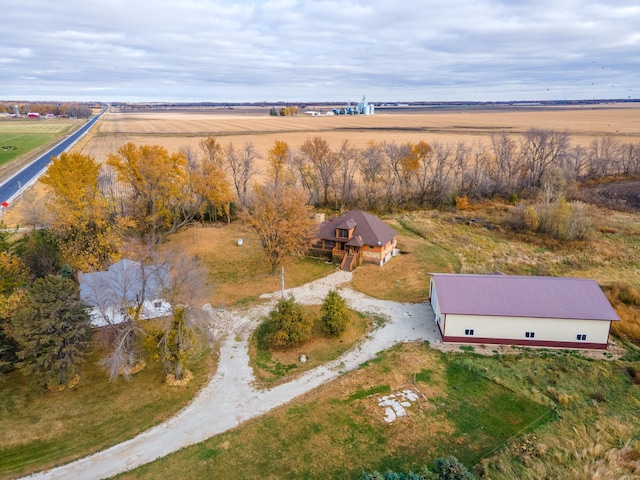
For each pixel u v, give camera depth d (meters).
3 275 38.06
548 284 41.44
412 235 68.94
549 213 67.75
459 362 36.97
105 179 74.38
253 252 60.84
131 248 50.78
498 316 38.88
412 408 31.44
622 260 58.59
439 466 24.83
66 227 50.62
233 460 27.17
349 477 25.77
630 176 99.06
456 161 97.19
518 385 33.91
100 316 36.53
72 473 26.34
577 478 25.27
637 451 27.22
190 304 34.28
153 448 28.25
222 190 66.88
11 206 72.75
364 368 36.22
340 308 41.06
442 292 41.09
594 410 31.11
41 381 32.75
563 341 39.09
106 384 34.66
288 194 55.06
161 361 35.84
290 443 28.44
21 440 28.86
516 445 27.86
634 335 40.53
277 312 39.81
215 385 34.66
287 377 35.56
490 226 72.56
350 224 57.19
